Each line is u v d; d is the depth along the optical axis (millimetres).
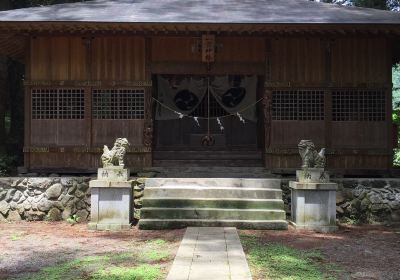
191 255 6562
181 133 15492
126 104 11859
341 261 6621
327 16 11367
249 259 6539
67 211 10148
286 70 11859
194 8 12734
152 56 11906
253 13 11875
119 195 9078
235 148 15164
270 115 11797
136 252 7059
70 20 10391
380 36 11320
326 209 9008
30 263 6500
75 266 6230
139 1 14195
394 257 6914
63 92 11805
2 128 15898
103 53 11852
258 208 9336
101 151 11695
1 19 10414
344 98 11852
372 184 10188
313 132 11781
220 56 11945
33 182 10242
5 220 10078
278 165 11789
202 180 10203
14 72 18500
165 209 9188
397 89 23078
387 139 11758
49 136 11734
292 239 8125
